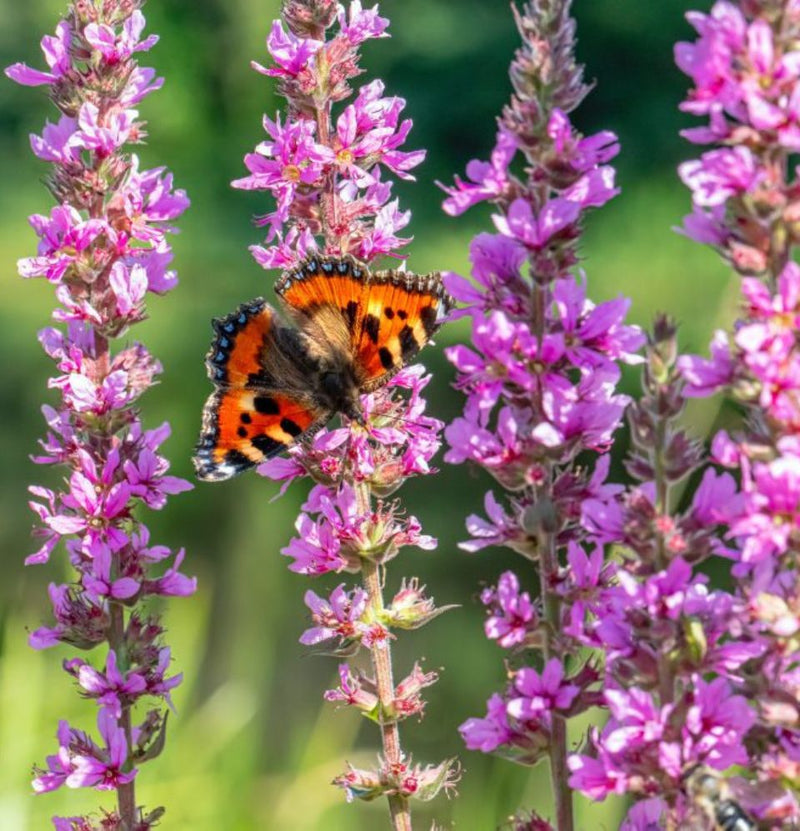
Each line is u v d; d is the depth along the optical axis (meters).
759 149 0.99
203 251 4.31
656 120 3.78
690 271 3.25
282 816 1.32
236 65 4.95
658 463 1.00
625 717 1.00
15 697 1.27
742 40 0.99
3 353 3.97
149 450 1.05
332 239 1.08
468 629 2.39
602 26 3.81
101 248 1.06
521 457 1.01
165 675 1.07
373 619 1.08
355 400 1.07
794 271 0.99
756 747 1.00
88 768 1.05
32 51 5.13
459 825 1.23
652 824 1.00
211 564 2.63
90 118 1.06
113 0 1.06
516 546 1.02
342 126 1.07
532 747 1.02
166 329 3.80
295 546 1.08
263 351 1.09
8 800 1.26
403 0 4.34
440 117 4.20
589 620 1.02
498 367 1.01
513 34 4.21
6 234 4.77
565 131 1.01
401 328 1.08
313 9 1.08
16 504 3.00
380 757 1.08
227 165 4.84
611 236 3.48
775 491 0.99
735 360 0.99
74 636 1.06
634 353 1.02
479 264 1.02
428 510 2.77
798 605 0.99
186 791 1.29
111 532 1.05
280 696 1.92
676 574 1.00
